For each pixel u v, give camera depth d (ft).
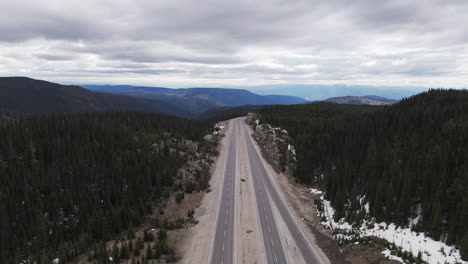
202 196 263.29
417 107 349.61
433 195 175.01
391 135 300.61
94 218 205.05
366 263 145.38
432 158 210.79
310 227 201.57
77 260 161.17
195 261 160.04
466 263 131.44
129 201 239.50
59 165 269.44
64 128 344.08
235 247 173.58
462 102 337.52
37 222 205.98
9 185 231.30
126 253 158.30
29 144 294.46
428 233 161.17
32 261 170.19
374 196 210.38
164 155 316.19
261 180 298.76
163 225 213.46
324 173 304.50
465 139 229.66
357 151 293.64
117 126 383.65
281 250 169.78
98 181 260.83
